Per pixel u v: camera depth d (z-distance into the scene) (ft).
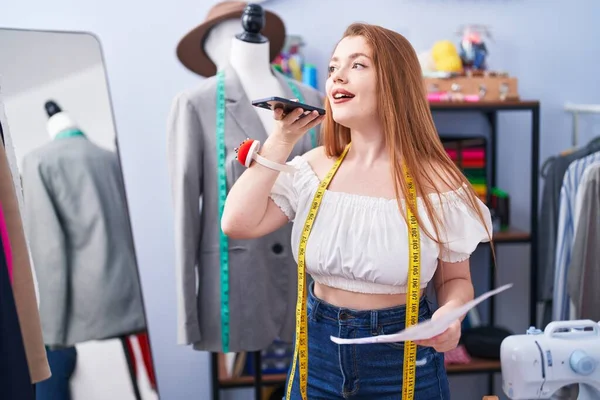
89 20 9.29
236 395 9.90
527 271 10.09
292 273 7.07
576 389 6.61
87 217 8.07
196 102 6.91
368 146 4.81
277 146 4.60
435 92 8.53
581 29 9.87
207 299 7.02
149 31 9.37
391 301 4.60
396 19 9.59
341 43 4.78
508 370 5.23
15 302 4.08
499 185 9.97
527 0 9.73
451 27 9.66
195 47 7.91
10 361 3.66
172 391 9.80
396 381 4.57
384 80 4.58
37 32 8.05
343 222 4.53
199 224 7.06
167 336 9.76
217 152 6.88
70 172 8.04
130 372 8.05
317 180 4.84
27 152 7.83
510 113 9.87
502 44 9.77
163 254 9.69
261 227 4.86
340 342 3.90
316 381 4.71
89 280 8.02
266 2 9.40
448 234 4.55
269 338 6.99
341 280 4.61
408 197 4.47
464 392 10.16
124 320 8.13
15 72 7.89
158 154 9.55
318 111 4.38
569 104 9.70
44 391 7.68
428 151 4.72
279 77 7.27
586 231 7.57
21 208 6.81
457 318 3.93
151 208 9.62
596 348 5.18
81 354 7.89
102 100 8.27
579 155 8.50
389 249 4.44
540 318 9.95
